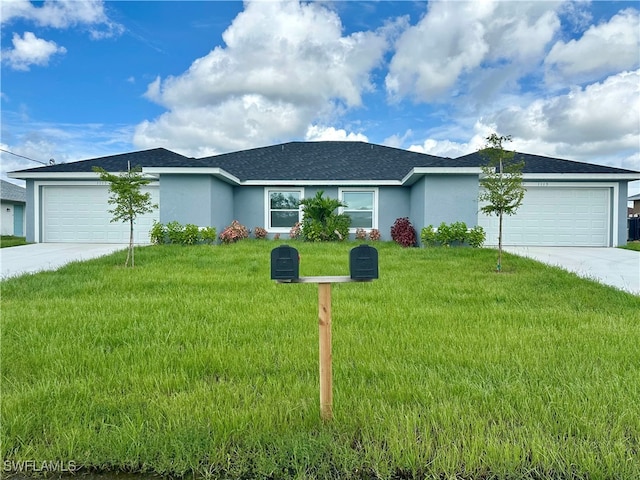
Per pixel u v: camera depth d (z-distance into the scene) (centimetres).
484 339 400
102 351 368
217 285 685
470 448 217
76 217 1514
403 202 1583
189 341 401
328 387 249
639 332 421
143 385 298
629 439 230
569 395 277
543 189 1462
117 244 1467
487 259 1017
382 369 324
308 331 432
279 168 1673
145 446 220
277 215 1608
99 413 258
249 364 337
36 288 669
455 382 298
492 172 904
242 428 236
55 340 394
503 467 207
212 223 1366
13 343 386
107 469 215
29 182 1489
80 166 1501
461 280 741
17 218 2606
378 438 230
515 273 825
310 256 1043
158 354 362
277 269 240
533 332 422
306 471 208
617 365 330
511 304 561
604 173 1407
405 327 443
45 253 1197
